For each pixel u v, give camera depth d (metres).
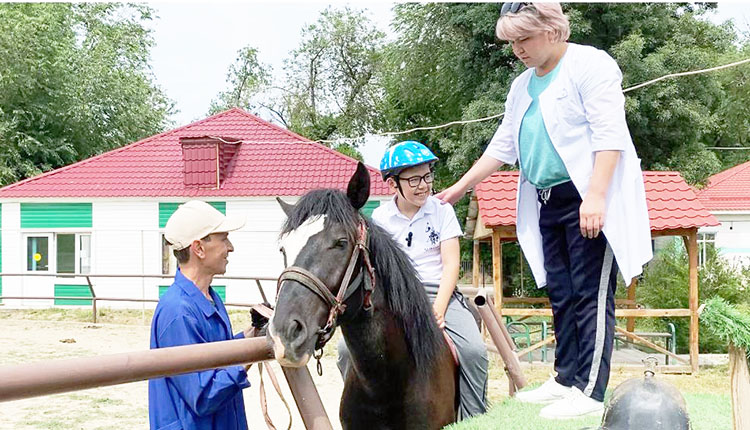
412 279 3.10
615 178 2.79
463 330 3.75
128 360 1.71
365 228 2.84
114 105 28.20
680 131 17.09
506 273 22.22
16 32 24.83
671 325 11.81
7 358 11.18
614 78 2.75
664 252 14.48
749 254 26.45
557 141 2.84
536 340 14.13
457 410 3.65
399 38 23.88
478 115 18.27
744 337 1.97
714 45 18.86
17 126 25.64
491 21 19.20
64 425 7.66
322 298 2.52
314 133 39.16
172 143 21.14
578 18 16.77
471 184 3.56
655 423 1.84
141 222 19.05
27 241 19.38
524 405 3.07
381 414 3.16
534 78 3.00
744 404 2.00
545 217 3.03
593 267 2.88
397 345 3.04
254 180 19.33
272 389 9.76
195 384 2.53
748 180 28.39
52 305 19.16
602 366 2.85
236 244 18.77
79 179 19.80
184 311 2.69
